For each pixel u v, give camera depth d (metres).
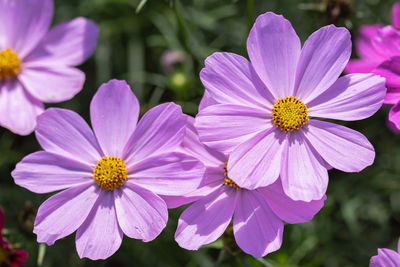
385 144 0.60
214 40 0.63
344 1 0.53
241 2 0.62
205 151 0.46
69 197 0.46
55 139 0.47
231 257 0.55
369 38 0.54
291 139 0.46
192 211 0.45
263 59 0.46
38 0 0.53
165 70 0.59
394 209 0.60
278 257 0.55
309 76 0.46
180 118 0.46
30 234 0.51
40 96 0.51
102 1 0.62
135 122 0.46
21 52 0.53
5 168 0.59
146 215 0.45
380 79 0.45
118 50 0.64
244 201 0.46
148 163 0.46
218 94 0.45
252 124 0.45
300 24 0.61
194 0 0.61
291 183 0.45
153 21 0.61
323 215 0.57
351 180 0.60
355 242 0.59
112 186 0.46
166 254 0.54
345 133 0.45
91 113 0.46
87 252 0.45
